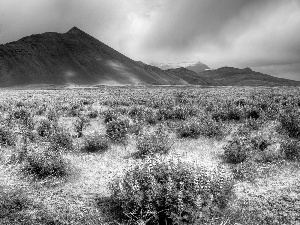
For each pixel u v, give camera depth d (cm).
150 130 1642
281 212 709
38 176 961
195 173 734
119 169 1020
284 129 1466
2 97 5197
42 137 1417
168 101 3056
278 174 948
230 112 1970
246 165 991
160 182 727
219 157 1134
